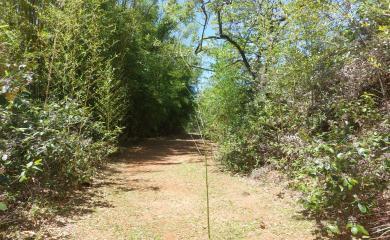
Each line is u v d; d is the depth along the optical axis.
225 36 10.33
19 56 6.22
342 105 5.56
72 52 7.66
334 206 4.43
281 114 7.36
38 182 5.27
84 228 4.53
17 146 4.80
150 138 18.61
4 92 4.25
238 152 8.34
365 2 5.45
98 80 8.69
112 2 12.78
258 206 5.47
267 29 8.55
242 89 9.28
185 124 22.73
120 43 13.06
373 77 5.61
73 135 6.58
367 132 4.70
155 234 4.40
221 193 6.36
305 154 5.36
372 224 4.11
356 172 4.06
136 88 15.49
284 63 7.43
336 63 6.45
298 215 4.92
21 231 4.23
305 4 6.41
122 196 6.15
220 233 4.43
